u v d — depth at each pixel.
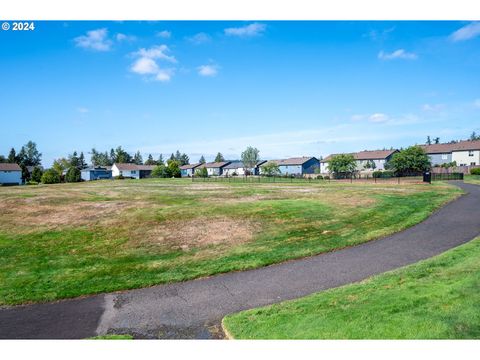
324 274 10.21
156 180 72.25
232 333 6.97
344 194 28.22
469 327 6.11
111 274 11.18
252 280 10.16
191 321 7.79
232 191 36.06
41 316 8.39
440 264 9.66
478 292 7.27
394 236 14.07
